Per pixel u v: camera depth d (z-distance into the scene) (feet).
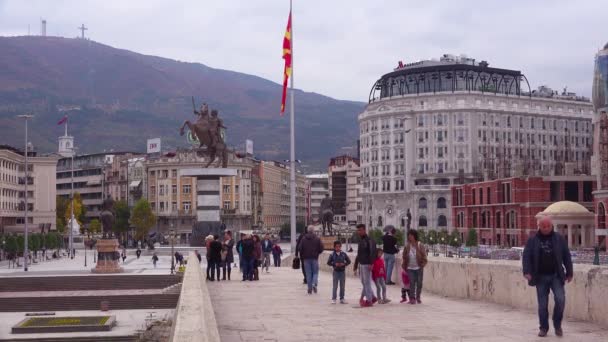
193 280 64.23
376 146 642.63
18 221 596.70
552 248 53.01
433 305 80.38
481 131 610.65
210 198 317.83
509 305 76.33
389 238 110.73
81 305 218.59
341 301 85.05
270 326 63.57
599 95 421.59
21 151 622.95
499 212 464.65
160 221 647.15
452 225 537.24
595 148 435.12
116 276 248.73
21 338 165.07
